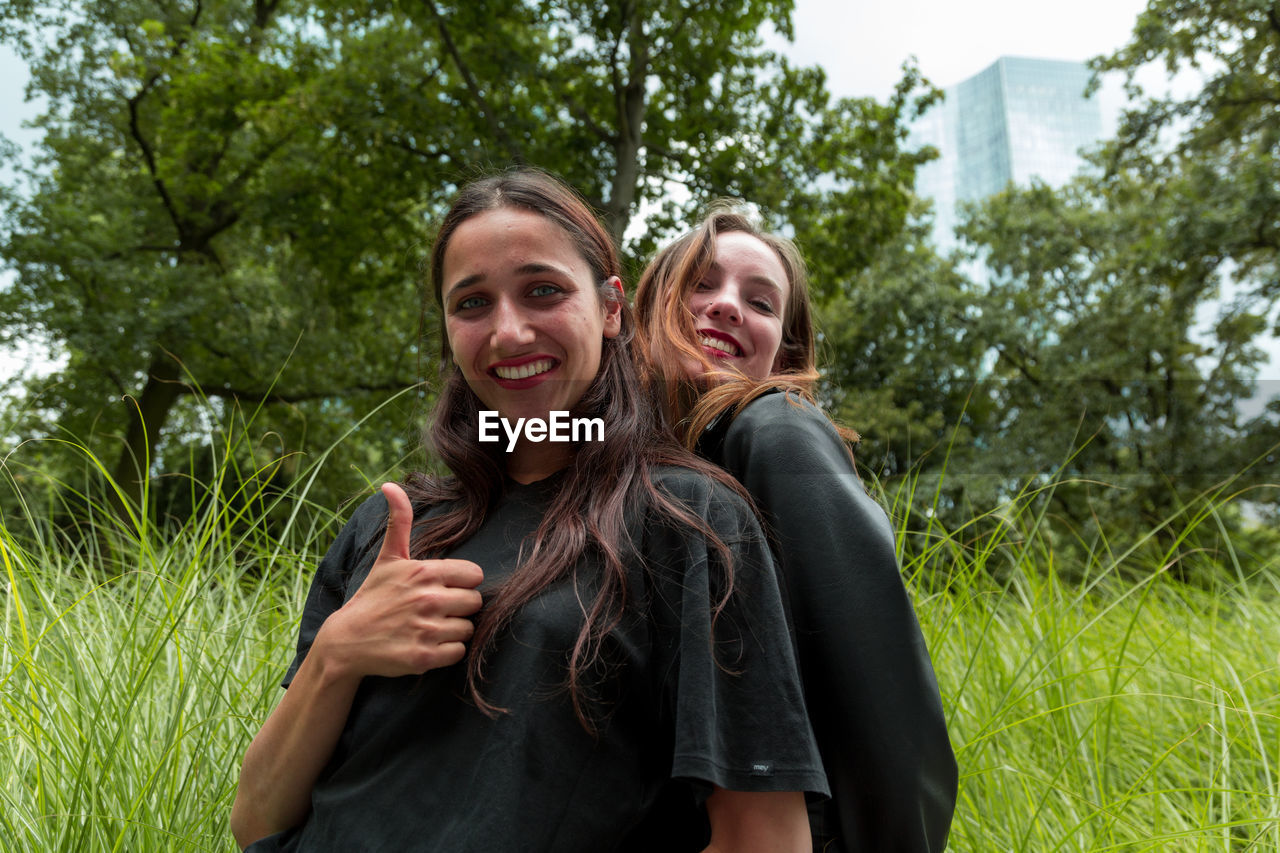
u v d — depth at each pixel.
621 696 1.00
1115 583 2.83
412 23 11.22
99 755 1.59
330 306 13.34
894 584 1.14
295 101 10.52
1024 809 2.01
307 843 1.06
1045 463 11.87
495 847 0.91
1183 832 1.73
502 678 0.99
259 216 12.14
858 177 12.02
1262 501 7.50
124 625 2.01
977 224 18.12
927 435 12.20
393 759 1.03
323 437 11.45
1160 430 11.82
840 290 12.61
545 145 11.09
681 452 1.17
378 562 1.08
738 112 11.80
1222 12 12.80
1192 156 13.84
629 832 0.99
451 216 1.23
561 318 1.14
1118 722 2.29
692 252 1.69
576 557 1.03
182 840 1.50
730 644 0.98
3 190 12.20
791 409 1.29
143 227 13.21
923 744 1.09
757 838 0.94
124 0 12.45
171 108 11.14
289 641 2.08
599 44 10.86
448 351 1.33
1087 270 16.72
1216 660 2.70
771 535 1.17
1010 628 2.68
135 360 11.23
